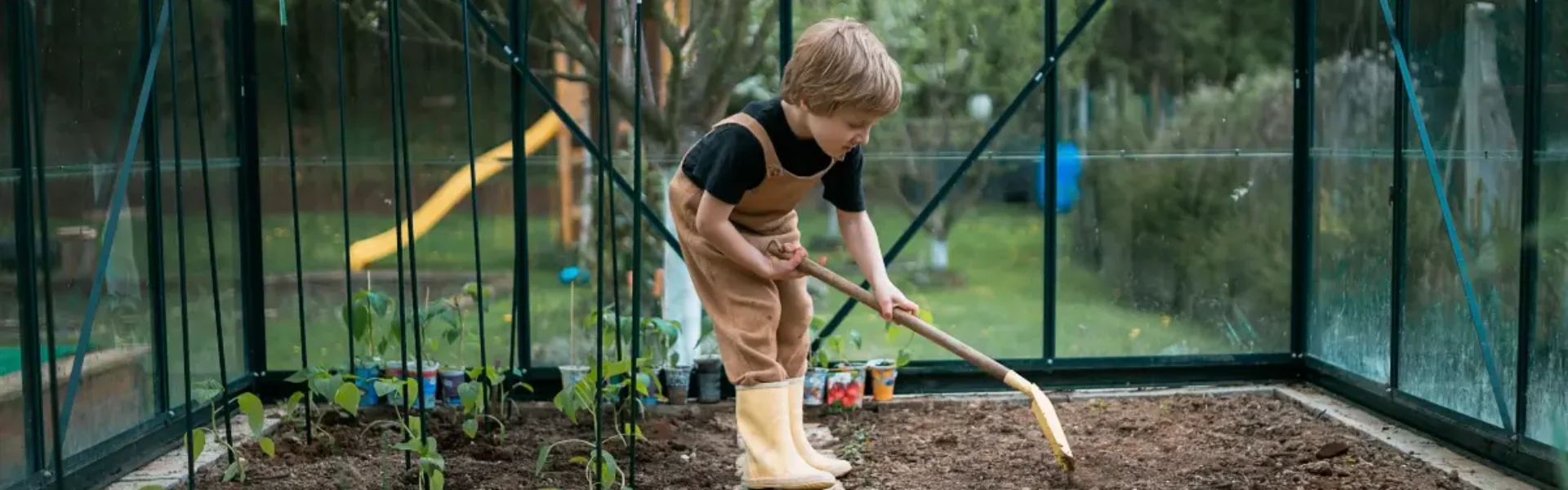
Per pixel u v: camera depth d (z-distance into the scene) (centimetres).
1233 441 441
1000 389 535
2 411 354
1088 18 519
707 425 479
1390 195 472
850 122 322
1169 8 524
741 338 358
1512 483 383
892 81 318
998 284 530
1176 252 534
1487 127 407
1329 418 476
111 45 418
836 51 312
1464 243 423
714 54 515
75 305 394
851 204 372
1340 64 507
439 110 511
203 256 480
